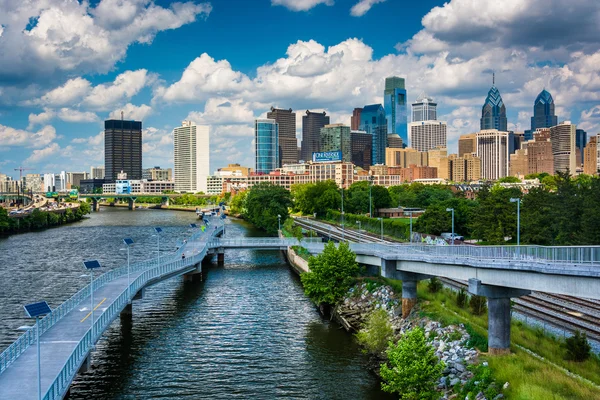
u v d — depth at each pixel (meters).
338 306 96.69
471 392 54.16
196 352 75.00
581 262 53.59
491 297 63.25
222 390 62.03
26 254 175.50
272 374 66.75
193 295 111.62
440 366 55.81
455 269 71.56
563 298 79.69
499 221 131.75
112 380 64.88
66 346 60.19
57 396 47.50
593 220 96.94
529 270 57.22
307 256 132.25
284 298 108.56
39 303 45.97
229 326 88.00
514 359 58.50
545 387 50.88
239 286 120.75
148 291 115.81
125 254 173.88
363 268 103.62
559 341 62.66
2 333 83.38
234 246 153.62
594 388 49.84
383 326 73.69
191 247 148.25
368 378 65.19
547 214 119.19
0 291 115.19
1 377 51.16
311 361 71.12
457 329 69.94
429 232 165.62
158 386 63.19
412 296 84.88
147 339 81.00
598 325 66.19
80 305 78.50
